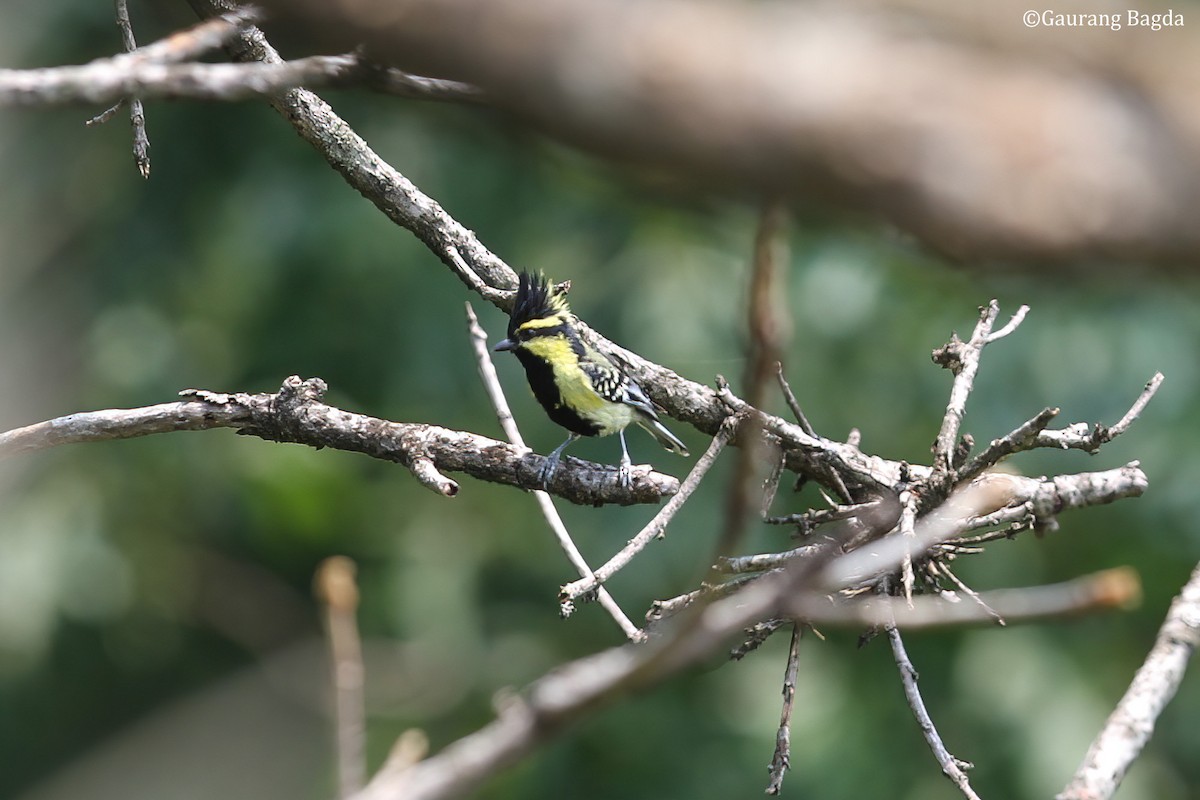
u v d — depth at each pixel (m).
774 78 2.14
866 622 2.77
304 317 16.72
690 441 15.65
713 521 15.54
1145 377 14.02
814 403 14.91
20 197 17.45
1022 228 2.14
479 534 17.30
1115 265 2.18
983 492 5.57
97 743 19.19
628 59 2.12
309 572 19.02
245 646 18.92
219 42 3.79
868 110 2.13
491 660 16.67
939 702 15.61
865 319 14.38
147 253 17.48
